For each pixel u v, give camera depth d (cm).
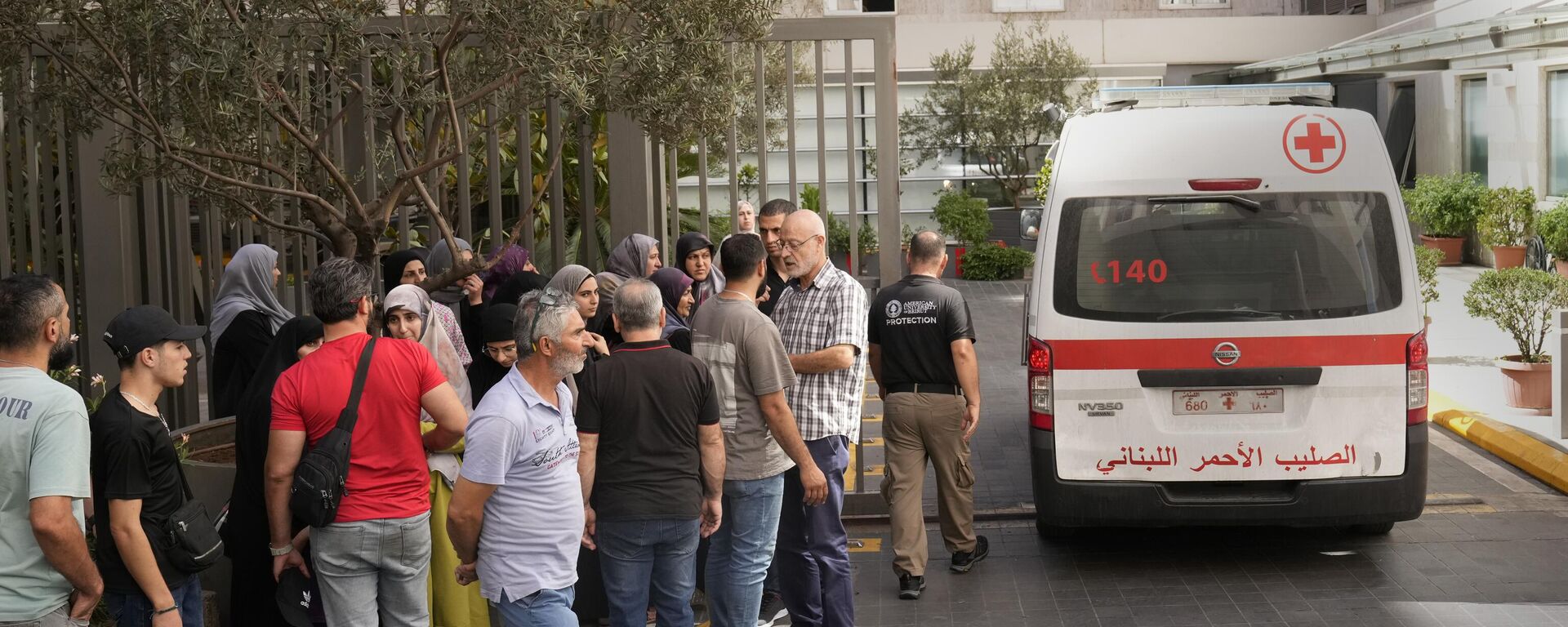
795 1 2384
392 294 533
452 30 581
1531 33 1358
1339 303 641
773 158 2209
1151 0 2781
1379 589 639
